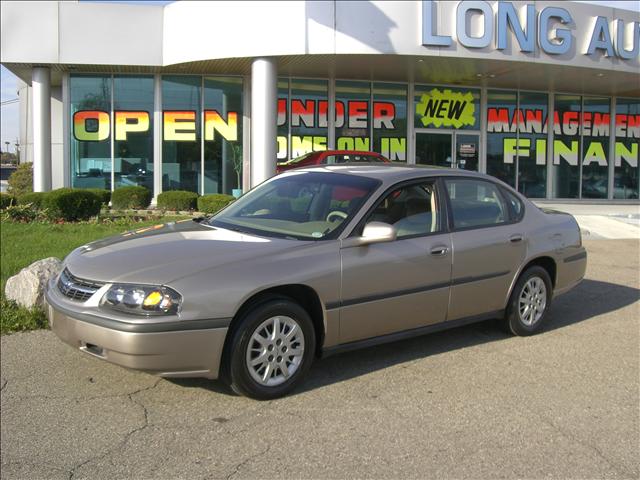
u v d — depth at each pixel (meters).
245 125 18.56
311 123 19.12
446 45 15.95
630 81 19.56
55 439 3.60
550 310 6.77
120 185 18.30
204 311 3.74
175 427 3.73
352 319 4.39
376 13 15.63
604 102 22.55
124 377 4.53
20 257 8.48
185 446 3.50
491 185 5.57
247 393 4.00
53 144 22.16
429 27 15.73
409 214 4.85
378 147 19.73
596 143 22.55
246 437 3.61
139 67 17.39
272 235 4.51
